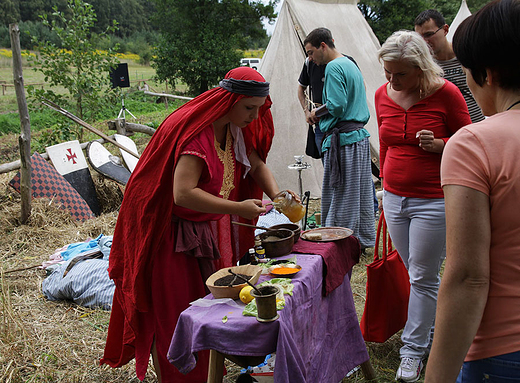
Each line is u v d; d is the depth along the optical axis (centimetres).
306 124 598
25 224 529
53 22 810
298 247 238
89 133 1059
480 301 111
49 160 609
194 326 173
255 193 271
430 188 246
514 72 111
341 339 244
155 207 218
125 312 236
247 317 170
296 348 168
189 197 205
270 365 254
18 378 271
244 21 2558
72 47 816
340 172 403
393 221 263
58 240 505
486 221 110
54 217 541
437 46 345
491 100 120
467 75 122
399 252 269
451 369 116
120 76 891
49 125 861
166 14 2419
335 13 613
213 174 220
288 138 598
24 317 346
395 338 303
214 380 178
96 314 349
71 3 809
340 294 246
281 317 169
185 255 229
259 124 252
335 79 388
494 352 113
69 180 596
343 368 242
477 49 112
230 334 167
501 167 108
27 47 5578
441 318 115
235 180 250
